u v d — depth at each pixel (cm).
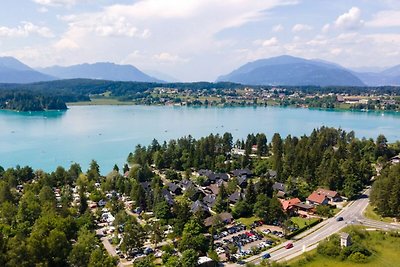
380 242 13312
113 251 12681
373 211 16688
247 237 13925
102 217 15725
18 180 19550
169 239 13712
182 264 11175
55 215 12606
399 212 15575
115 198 17188
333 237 13050
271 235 14200
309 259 12119
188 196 18388
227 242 13450
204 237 12656
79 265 9962
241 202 16450
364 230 14150
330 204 17825
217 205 16700
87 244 11125
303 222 15475
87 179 19700
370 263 11812
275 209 15300
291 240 13700
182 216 14150
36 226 11594
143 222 15275
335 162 19838
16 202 15825
